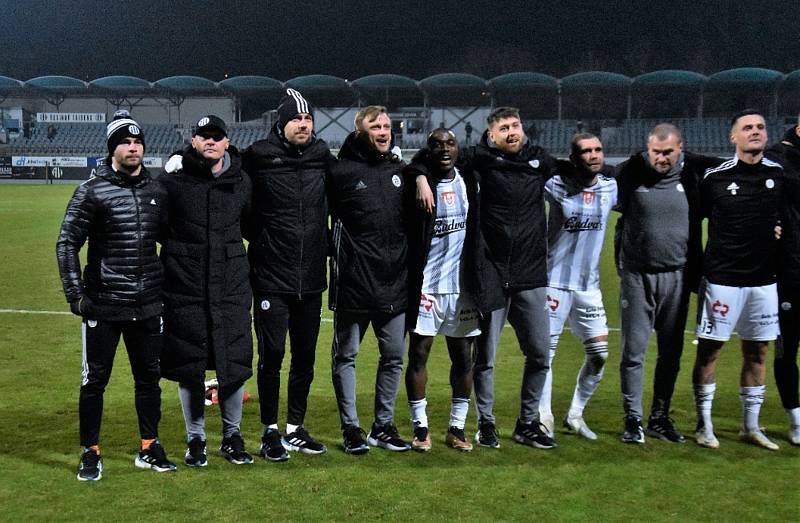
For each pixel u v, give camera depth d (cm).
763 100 4062
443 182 466
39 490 415
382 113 459
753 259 479
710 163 494
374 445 490
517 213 469
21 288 1045
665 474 446
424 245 464
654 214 485
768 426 530
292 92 459
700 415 496
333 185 466
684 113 4244
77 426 516
